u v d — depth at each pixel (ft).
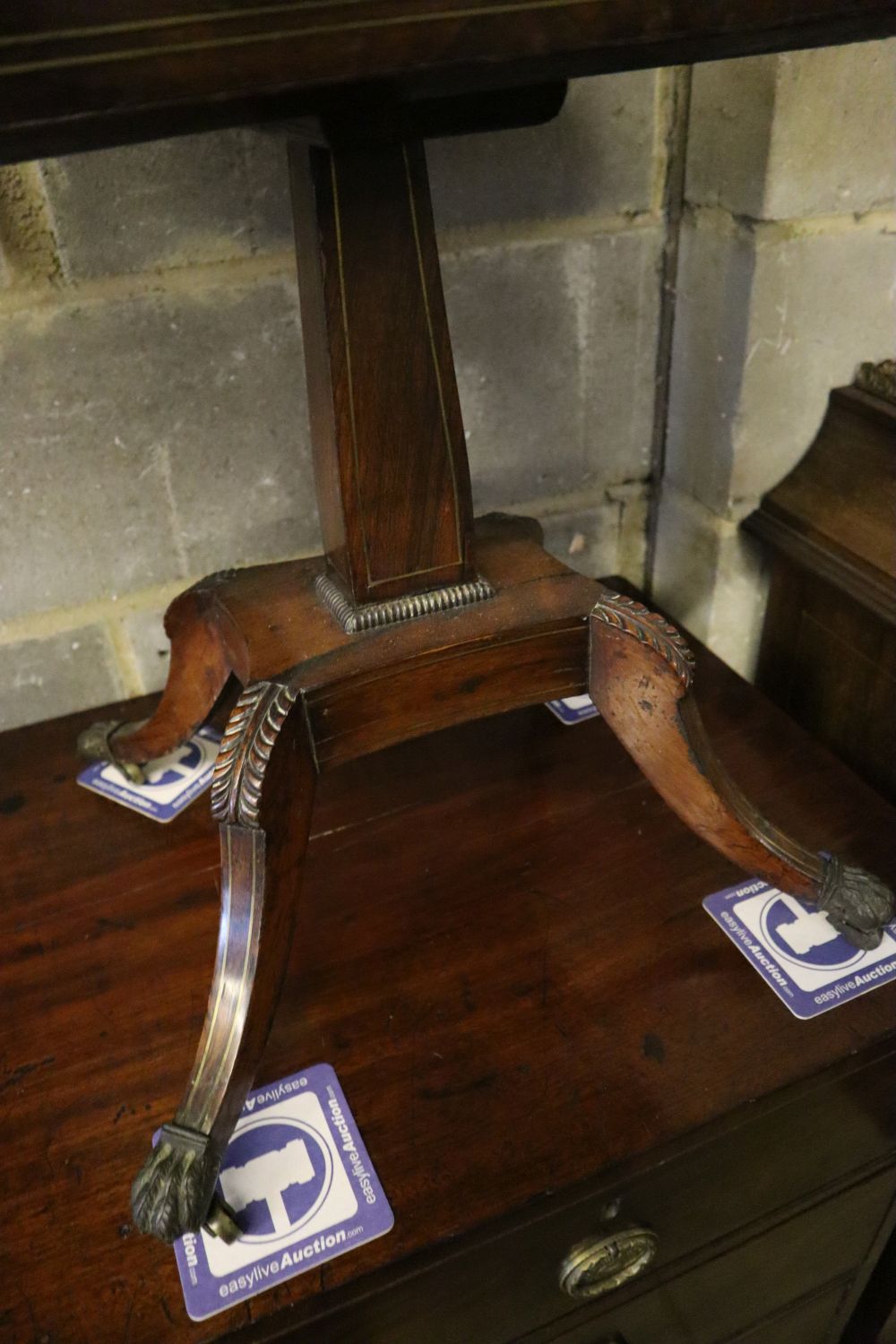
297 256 1.97
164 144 2.54
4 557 2.93
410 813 2.82
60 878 2.66
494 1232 1.91
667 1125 2.04
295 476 3.11
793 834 2.68
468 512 2.14
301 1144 2.02
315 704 2.00
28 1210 1.93
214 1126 1.87
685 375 3.30
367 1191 1.95
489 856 2.67
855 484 3.04
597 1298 2.25
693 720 2.21
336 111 1.47
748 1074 2.12
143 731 2.80
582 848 2.68
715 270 3.01
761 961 2.36
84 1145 2.03
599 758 2.99
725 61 2.72
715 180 2.91
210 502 3.05
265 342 2.88
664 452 3.54
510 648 2.16
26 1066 2.19
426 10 1.33
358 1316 1.87
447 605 2.17
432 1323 2.01
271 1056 2.19
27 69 1.20
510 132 2.83
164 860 2.70
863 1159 2.41
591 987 2.31
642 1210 2.11
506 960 2.39
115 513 2.97
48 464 2.83
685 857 2.64
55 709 3.24
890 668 2.97
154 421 2.87
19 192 2.48
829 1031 2.21
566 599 2.22
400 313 1.88
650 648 2.11
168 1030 2.25
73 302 2.64
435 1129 2.04
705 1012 2.25
